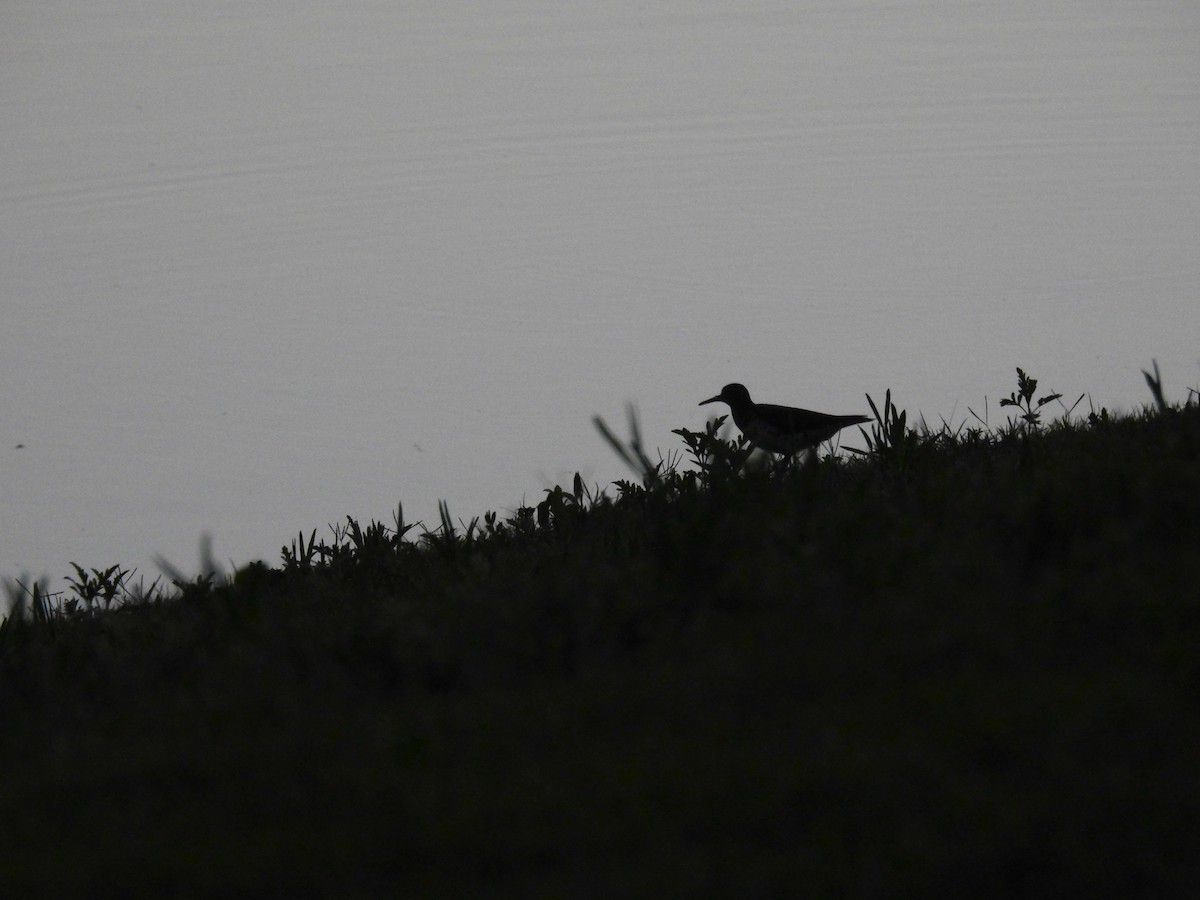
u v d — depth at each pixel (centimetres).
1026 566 1471
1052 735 1054
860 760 1047
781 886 893
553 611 1510
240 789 1140
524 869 961
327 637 1596
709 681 1261
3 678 1708
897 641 1290
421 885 942
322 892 949
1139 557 1408
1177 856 898
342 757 1184
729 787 1034
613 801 1033
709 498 1873
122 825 1084
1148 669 1175
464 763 1143
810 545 1562
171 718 1383
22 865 1019
